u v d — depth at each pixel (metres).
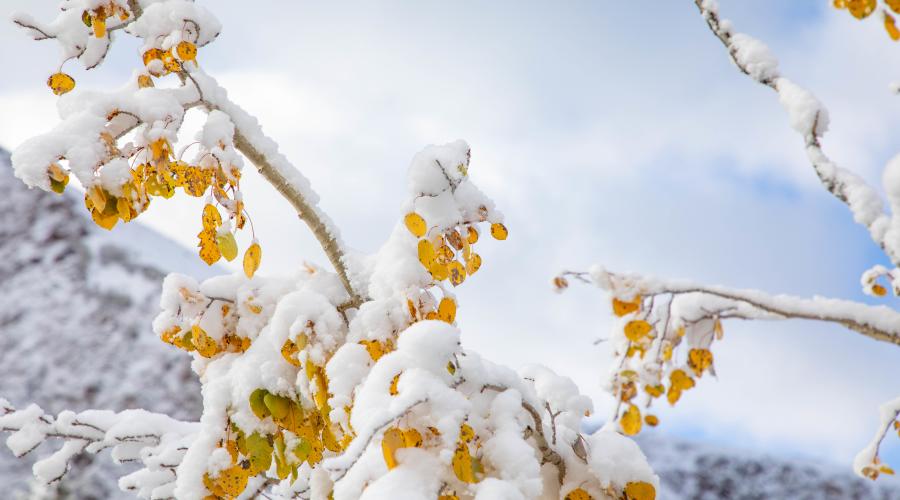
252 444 1.95
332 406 1.86
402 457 1.71
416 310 1.90
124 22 2.08
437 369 1.75
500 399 1.79
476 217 1.94
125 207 1.87
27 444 2.16
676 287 2.08
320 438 1.98
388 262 1.94
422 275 1.92
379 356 1.89
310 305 1.95
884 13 1.86
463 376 1.80
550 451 1.84
